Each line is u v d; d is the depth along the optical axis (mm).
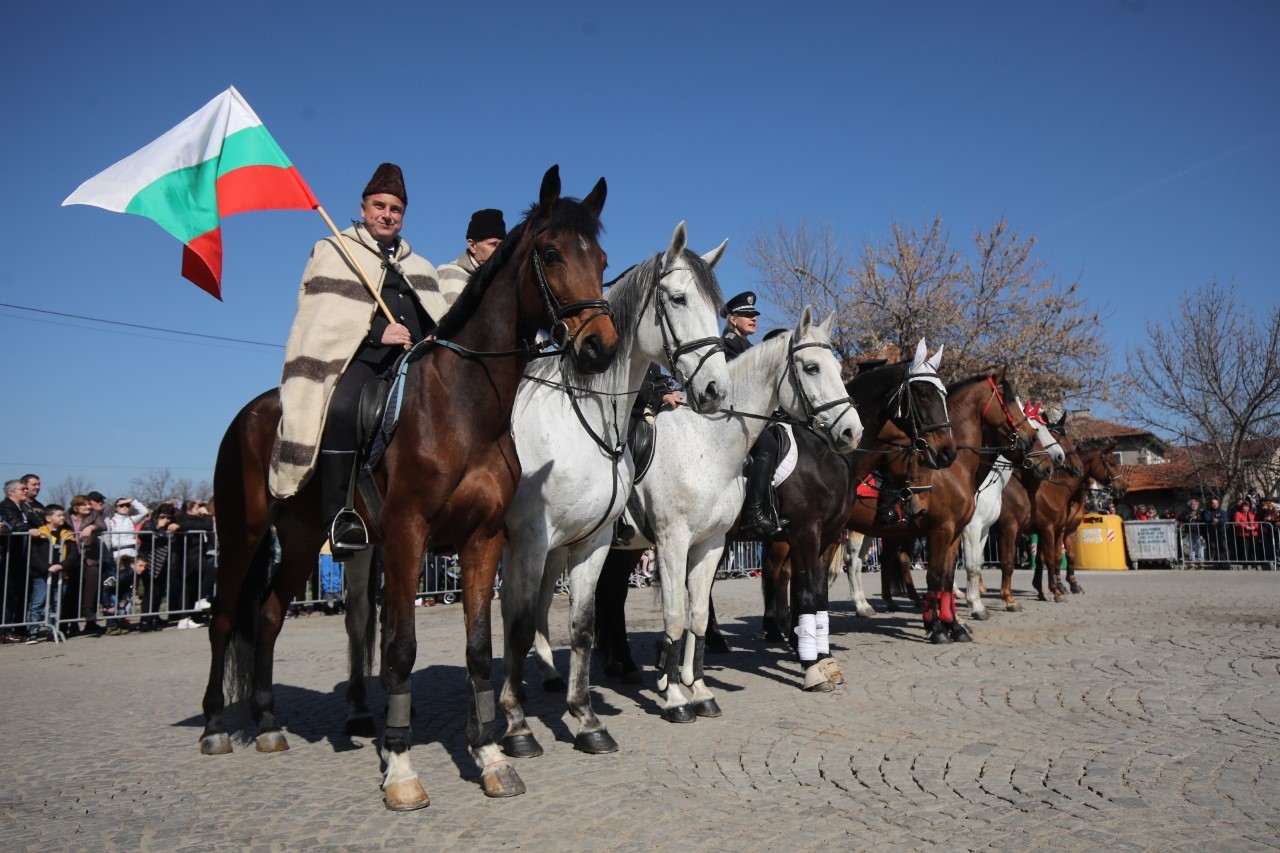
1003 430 10289
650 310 5355
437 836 3711
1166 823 3699
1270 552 21531
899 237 29781
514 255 4359
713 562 6195
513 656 5051
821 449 6957
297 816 4008
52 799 4332
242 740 5387
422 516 4176
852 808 3994
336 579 14445
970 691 6559
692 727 5656
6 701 6957
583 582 5336
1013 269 29625
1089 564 23359
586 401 5238
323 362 4418
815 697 6539
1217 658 7711
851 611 13203
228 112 5273
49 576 11141
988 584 18141
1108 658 7840
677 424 5922
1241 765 4492
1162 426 30250
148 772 4801
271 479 4430
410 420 4191
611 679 7426
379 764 4887
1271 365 27828
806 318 6352
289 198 5125
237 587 5180
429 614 13781
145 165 5047
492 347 4312
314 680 7793
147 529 13070
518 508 5094
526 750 4938
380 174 4930
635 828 3771
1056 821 3756
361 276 4629
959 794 4160
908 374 7828
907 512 8711
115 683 7789
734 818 3883
